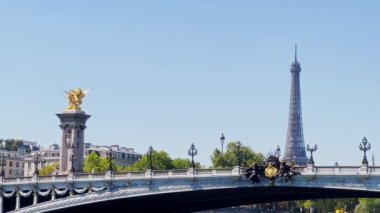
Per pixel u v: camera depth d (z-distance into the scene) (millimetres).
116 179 118625
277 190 112375
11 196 129375
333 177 102000
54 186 124688
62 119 177875
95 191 120625
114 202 125125
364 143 100438
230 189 111875
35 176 126750
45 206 124375
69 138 177000
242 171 108188
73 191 124250
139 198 121625
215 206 141750
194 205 138625
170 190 114188
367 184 99875
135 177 117062
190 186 112625
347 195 114688
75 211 133250
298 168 104438
